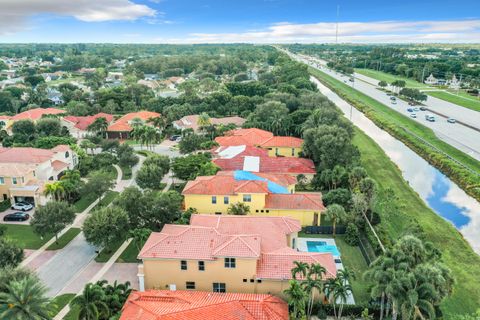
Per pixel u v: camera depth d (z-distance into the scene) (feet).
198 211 229.66
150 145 407.23
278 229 184.65
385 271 130.11
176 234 166.30
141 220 207.82
